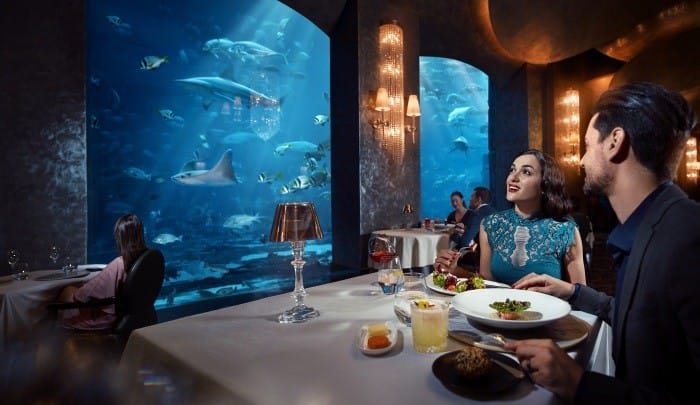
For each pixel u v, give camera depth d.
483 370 0.75
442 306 0.98
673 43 7.82
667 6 6.68
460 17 6.30
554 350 0.72
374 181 5.33
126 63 22.30
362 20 5.19
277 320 1.20
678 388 0.68
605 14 6.51
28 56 2.99
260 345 1.00
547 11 6.23
